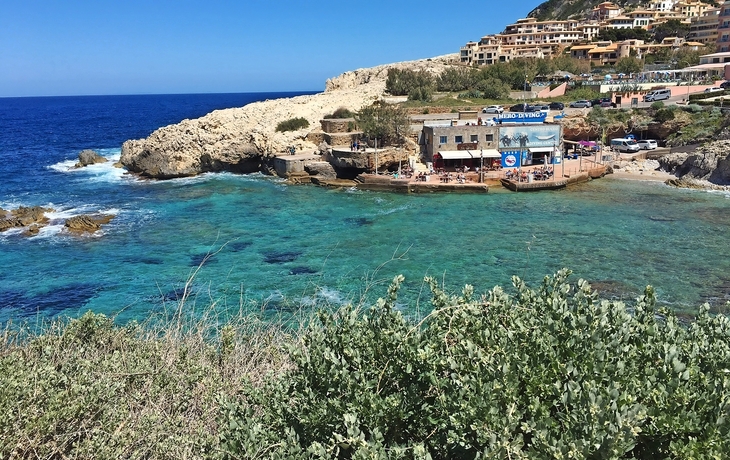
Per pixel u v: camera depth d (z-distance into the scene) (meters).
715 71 101.94
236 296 25.25
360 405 5.20
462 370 5.16
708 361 5.16
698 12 165.88
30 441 5.66
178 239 37.06
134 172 67.81
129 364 8.05
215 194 54.25
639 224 39.12
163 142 67.00
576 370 4.72
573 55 140.88
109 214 44.53
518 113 71.12
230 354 9.11
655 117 72.62
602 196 49.78
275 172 65.44
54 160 81.25
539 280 27.45
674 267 29.45
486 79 103.00
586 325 5.21
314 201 50.53
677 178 56.38
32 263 32.12
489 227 39.09
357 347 5.87
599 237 35.78
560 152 63.25
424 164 63.09
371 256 32.28
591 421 4.07
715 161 53.75
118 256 33.28
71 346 9.42
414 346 5.64
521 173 56.44
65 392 6.29
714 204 45.25
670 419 4.29
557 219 41.22
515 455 4.23
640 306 6.27
